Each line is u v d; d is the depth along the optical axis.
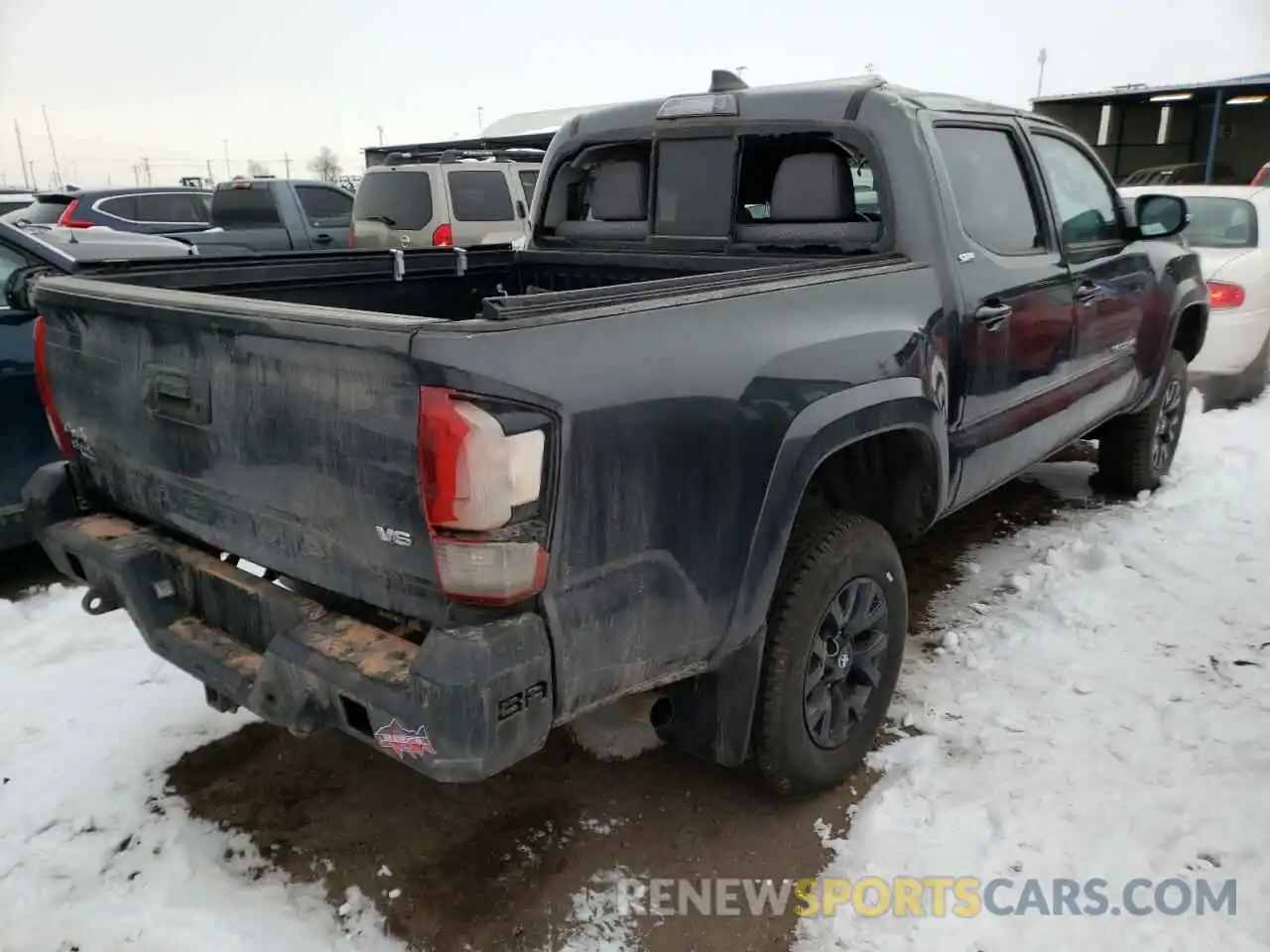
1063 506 5.41
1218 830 2.71
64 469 2.90
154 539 2.69
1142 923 2.42
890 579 2.99
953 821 2.80
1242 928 2.39
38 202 12.03
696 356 2.24
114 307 2.49
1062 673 3.57
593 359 2.01
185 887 2.62
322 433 2.04
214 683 2.37
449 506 1.84
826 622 2.82
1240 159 21.23
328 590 2.28
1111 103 20.92
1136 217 4.72
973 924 2.44
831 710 2.92
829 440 2.59
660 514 2.17
